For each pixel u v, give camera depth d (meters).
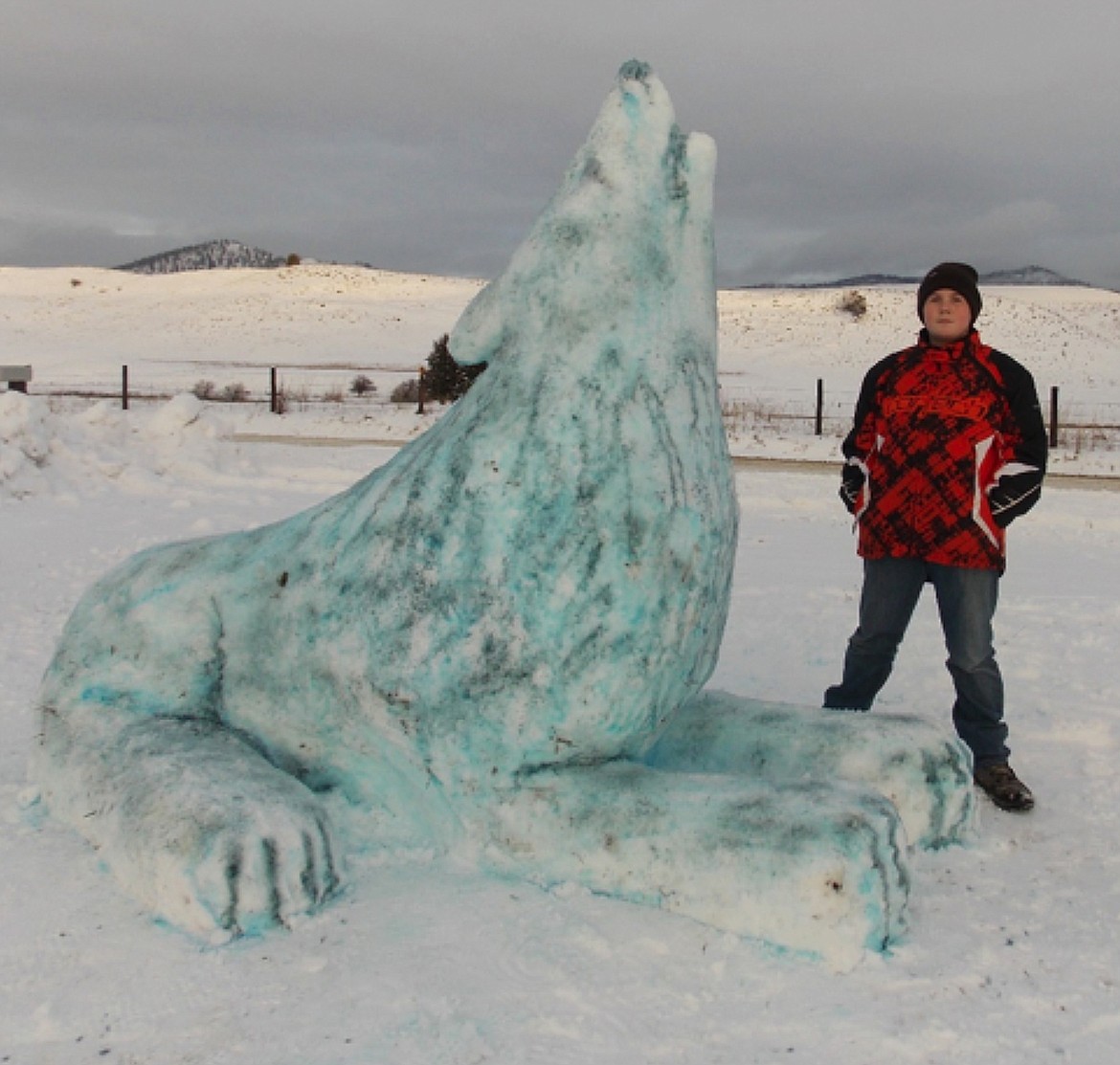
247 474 14.70
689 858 3.25
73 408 28.12
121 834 3.43
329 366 47.97
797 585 8.49
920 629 7.08
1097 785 4.57
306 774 3.89
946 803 3.88
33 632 6.81
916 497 4.52
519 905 3.33
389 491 3.63
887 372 4.71
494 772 3.46
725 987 2.98
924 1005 2.93
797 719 4.01
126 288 77.19
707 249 3.71
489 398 3.53
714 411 3.66
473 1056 2.70
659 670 3.42
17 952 3.15
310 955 3.11
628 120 3.57
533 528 3.33
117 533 10.27
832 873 3.07
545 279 3.51
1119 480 16.02
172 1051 2.73
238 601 3.94
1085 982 3.08
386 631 3.47
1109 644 6.70
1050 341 55.47
